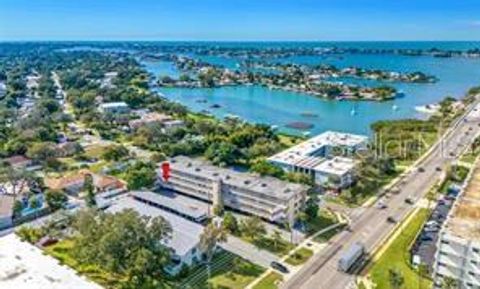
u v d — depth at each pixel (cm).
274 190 12188
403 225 11950
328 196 14062
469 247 8150
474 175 11138
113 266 8581
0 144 18788
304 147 18012
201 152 19125
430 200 13525
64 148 17975
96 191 13975
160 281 9144
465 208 9394
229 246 10756
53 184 14225
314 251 10581
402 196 14025
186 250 9662
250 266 9881
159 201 12862
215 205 12762
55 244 10700
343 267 9669
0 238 10912
